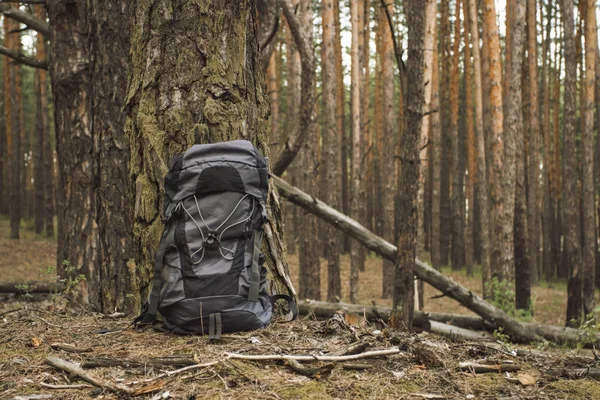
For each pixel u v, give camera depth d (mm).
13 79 24062
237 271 3479
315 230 14312
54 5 6680
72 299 5668
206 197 3537
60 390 2725
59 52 6688
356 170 17016
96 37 5527
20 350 3303
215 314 3393
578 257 15172
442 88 26781
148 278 3986
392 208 18344
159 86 4043
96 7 5516
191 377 2814
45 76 24578
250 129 4203
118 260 5246
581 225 25047
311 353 3170
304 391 2693
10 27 22328
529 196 22438
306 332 3596
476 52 18781
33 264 18469
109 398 2619
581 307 14578
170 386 2717
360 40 21328
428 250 31688
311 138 15508
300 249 15625
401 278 6176
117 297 5180
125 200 5324
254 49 4379
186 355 3061
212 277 3430
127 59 5500
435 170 22594
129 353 3166
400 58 6320
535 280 22500
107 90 5477
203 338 3410
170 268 3512
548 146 24953
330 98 15047
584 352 6680
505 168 14125
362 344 3240
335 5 23891
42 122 24766
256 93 4340
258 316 3531
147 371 2914
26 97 32438
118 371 2924
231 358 3016
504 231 14062
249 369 2912
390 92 18562
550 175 24891
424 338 3783
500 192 15211
